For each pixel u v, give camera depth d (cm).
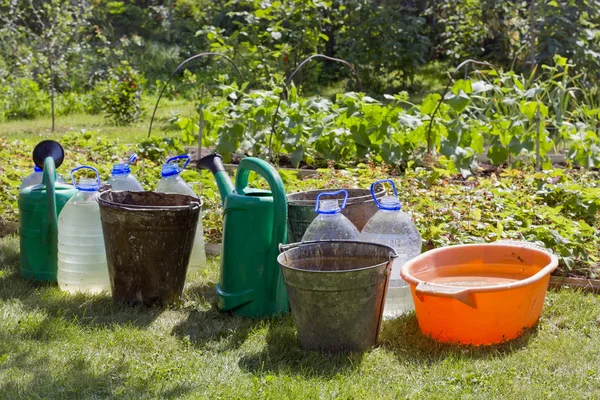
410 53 1403
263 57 1148
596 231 497
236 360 338
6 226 562
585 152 726
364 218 407
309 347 345
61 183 473
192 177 603
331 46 1605
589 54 1094
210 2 1944
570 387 306
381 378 317
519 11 1416
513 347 348
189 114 1292
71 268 430
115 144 832
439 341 353
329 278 328
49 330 367
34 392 304
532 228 466
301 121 748
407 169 669
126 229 392
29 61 1545
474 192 563
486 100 852
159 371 321
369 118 729
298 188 590
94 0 2077
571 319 381
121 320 387
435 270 390
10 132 1128
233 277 388
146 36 2073
